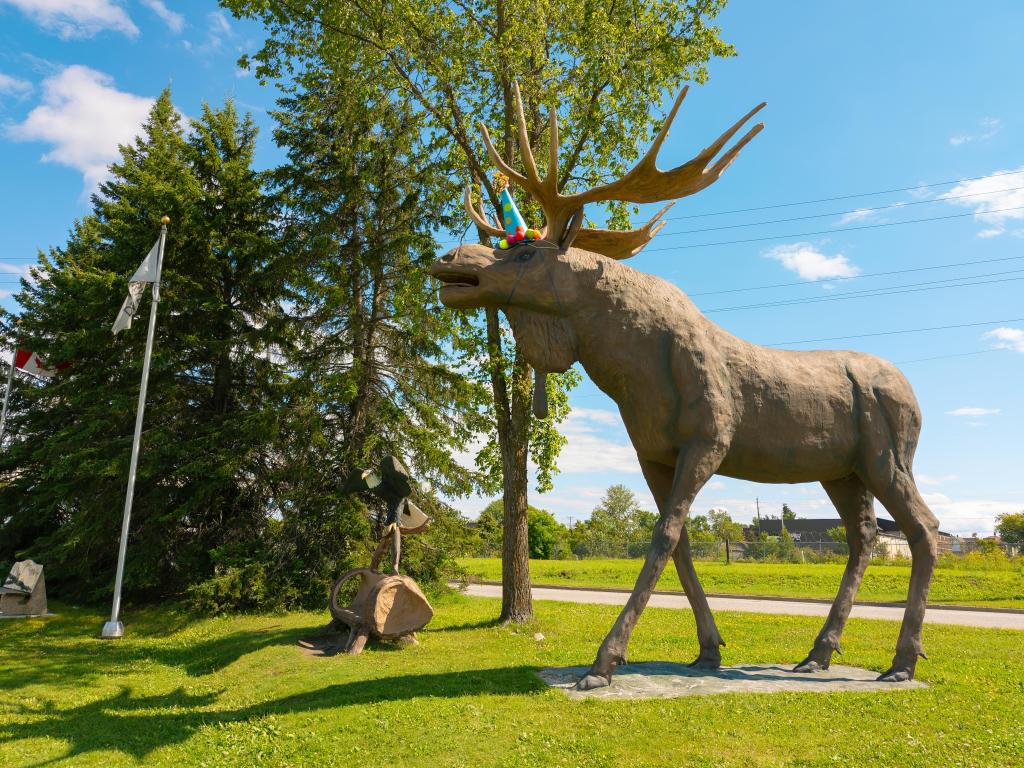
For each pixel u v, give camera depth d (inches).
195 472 585.3
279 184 661.3
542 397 258.7
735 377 257.4
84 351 672.4
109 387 639.8
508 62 476.4
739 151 251.8
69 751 224.4
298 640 407.5
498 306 255.9
